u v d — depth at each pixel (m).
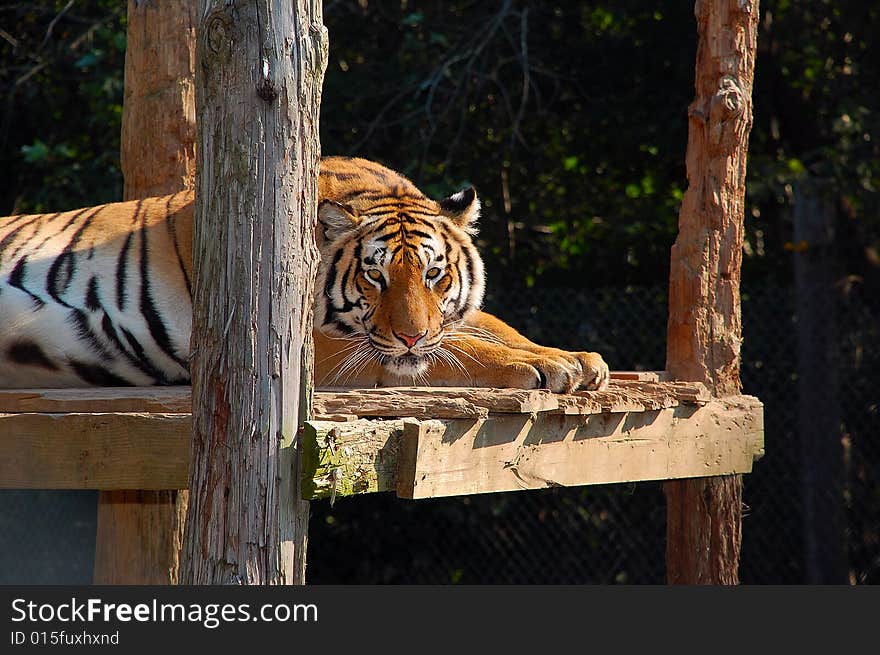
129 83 9.98
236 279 5.39
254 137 5.38
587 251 20.20
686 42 18.20
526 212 19.95
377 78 19.03
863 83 18.91
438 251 8.29
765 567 15.92
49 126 20.42
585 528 16.27
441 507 16.72
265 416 5.40
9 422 6.67
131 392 6.96
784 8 19.17
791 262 18.44
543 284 18.81
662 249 19.12
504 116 19.61
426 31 19.16
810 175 17.55
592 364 7.65
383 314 7.88
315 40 5.54
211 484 5.43
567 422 7.24
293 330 5.48
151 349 8.07
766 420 15.60
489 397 6.61
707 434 8.70
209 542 5.41
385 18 19.48
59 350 7.86
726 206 9.41
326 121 19.05
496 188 19.30
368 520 17.23
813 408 15.47
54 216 8.62
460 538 16.95
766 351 15.59
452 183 17.64
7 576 17.66
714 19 9.34
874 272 18.05
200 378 5.49
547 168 19.81
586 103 19.56
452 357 7.84
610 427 7.63
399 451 6.07
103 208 8.70
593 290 15.38
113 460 6.50
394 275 8.01
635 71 19.03
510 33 19.28
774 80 19.09
